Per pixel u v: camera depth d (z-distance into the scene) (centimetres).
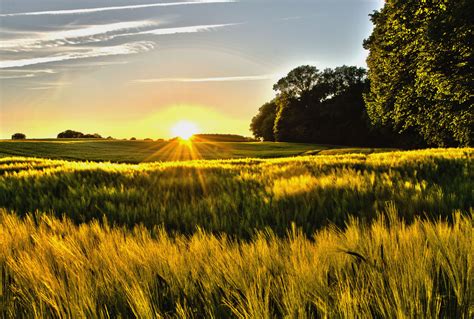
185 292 176
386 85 2438
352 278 175
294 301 150
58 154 5591
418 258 176
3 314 164
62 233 314
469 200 424
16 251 246
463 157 896
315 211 440
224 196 557
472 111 2094
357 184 565
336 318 142
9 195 662
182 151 6800
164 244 238
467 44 1762
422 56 1991
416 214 384
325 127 8756
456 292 151
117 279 186
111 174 906
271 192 587
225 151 6781
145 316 149
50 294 172
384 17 2797
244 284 168
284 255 211
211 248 231
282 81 9169
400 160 950
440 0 1794
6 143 6525
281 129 9231
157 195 609
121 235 290
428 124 2536
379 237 218
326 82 8906
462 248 190
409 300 142
